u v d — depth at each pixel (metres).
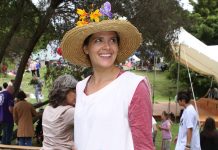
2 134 10.68
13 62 14.43
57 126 3.50
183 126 6.53
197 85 23.44
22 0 10.20
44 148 3.59
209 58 13.41
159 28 9.72
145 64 15.37
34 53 13.09
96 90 2.10
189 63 14.90
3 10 11.02
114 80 2.02
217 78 16.00
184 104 6.59
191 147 6.50
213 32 24.56
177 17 10.20
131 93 1.94
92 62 2.18
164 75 29.08
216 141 6.49
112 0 9.00
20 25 11.58
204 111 15.94
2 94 9.92
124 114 1.94
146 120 1.92
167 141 9.00
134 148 1.91
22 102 9.24
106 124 1.95
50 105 3.62
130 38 2.21
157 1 9.48
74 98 3.60
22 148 5.92
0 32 11.96
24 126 9.19
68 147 3.49
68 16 10.55
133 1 9.33
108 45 2.13
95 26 2.06
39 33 10.20
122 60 2.38
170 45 11.33
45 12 10.55
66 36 2.23
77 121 2.08
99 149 1.95
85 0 8.54
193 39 13.61
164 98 22.08
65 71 11.61
